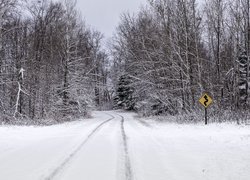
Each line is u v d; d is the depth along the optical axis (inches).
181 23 1150.3
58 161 380.5
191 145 497.4
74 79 1435.8
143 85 1451.8
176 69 1163.9
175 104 1268.5
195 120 967.6
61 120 1222.3
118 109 2642.7
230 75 1233.4
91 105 1612.9
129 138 600.1
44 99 1337.4
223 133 627.8
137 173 320.2
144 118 1364.4
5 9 1112.8
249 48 1186.0
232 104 1228.5
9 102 1268.5
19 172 324.5
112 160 386.0
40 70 1366.9
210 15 1240.2
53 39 1472.7
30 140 582.2
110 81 3053.6
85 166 352.5
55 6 1605.6
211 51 1357.0
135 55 1438.2
